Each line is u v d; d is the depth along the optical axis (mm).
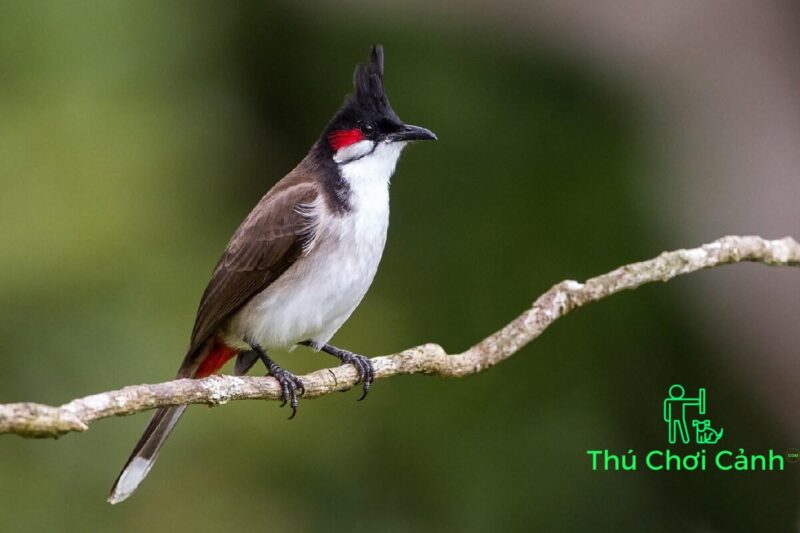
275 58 12125
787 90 11961
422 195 11977
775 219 11641
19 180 10094
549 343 11828
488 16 11922
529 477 11406
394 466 11086
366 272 8297
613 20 11867
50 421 5348
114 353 10039
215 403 6324
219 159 10984
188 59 10992
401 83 11961
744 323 11680
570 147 12008
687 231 11758
